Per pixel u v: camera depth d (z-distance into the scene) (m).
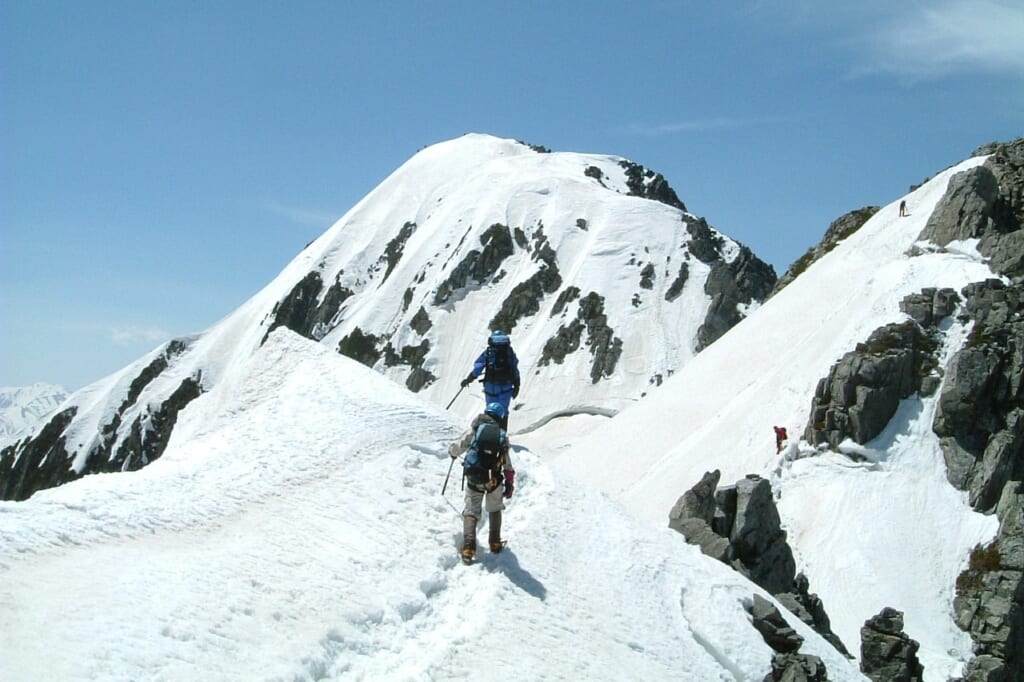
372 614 9.83
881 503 51.69
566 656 10.55
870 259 82.88
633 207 180.88
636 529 14.87
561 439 130.62
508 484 12.44
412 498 13.16
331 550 11.03
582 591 12.51
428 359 167.62
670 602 13.18
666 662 11.63
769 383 68.31
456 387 161.38
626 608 12.55
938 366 56.50
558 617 11.48
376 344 179.75
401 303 187.50
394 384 17.02
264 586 9.58
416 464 14.17
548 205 191.38
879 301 64.56
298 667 8.26
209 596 8.96
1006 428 52.56
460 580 11.55
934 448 53.56
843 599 46.84
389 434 14.75
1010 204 67.06
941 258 65.88
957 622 43.91
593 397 144.38
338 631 9.16
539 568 12.56
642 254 169.75
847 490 53.16
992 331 56.12
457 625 10.48
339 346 181.38
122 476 12.01
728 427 66.31
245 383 16.98
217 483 12.33
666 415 79.06
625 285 163.25
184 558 9.73
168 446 17.19
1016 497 48.50
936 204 78.00
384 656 9.25
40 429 192.00
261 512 11.73
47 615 7.69
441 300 177.25
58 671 6.89
